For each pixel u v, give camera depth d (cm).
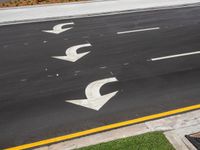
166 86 1269
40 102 1172
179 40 1795
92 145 898
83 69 1441
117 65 1475
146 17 2239
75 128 1010
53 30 1986
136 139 916
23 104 1162
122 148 873
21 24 2095
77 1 2598
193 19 2195
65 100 1180
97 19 2198
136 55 1589
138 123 1027
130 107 1123
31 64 1506
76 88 1270
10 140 962
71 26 2061
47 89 1270
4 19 2145
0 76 1392
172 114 1077
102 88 1261
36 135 982
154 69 1427
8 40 1820
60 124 1032
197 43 1750
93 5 2503
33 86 1298
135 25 2064
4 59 1566
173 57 1559
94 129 1002
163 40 1795
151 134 940
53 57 1581
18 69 1459
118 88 1259
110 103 1152
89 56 1585
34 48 1700
